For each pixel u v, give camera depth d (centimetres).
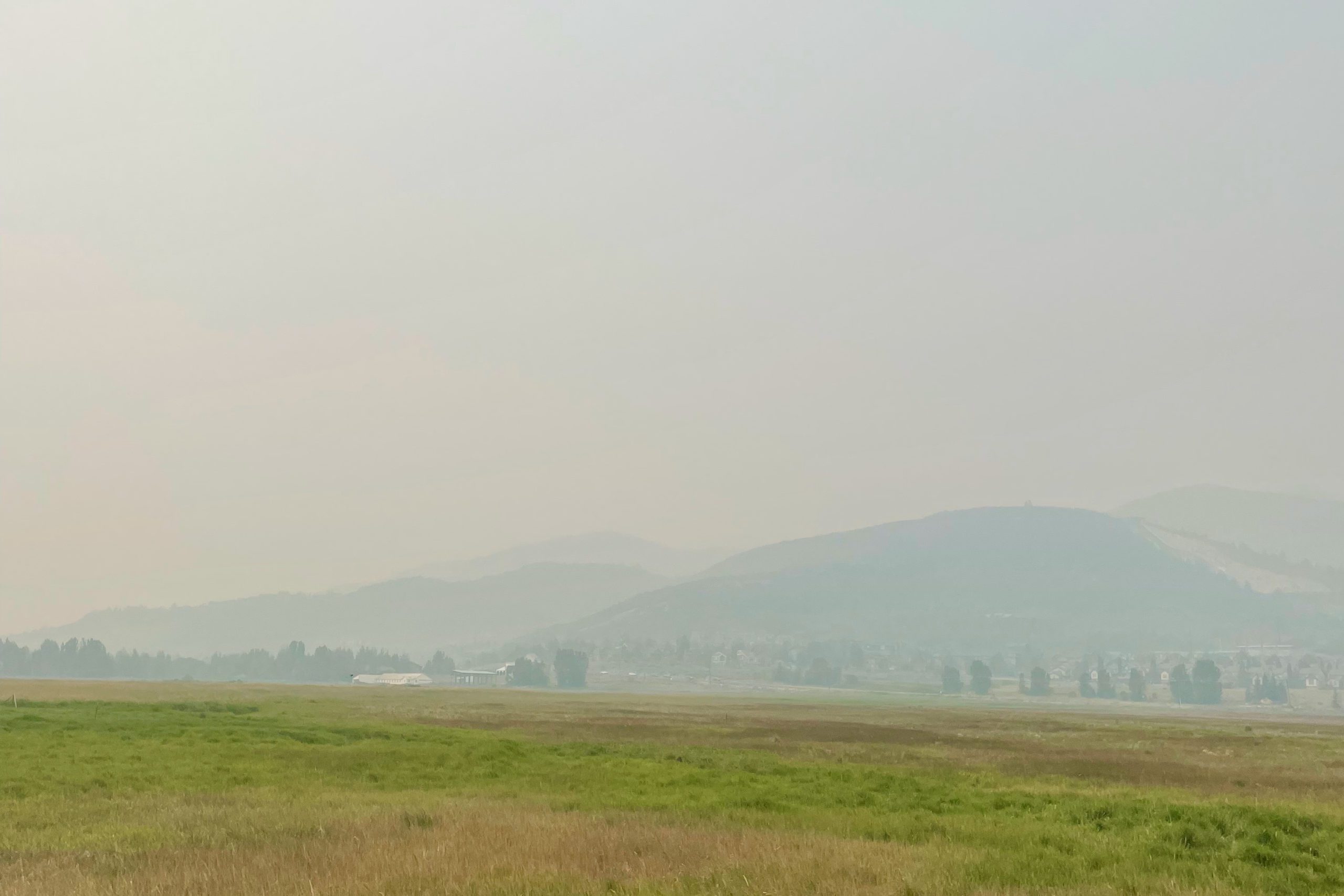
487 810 2645
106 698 9100
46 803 2767
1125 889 1767
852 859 1930
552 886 1670
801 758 4981
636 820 2550
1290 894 1858
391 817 2450
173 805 2738
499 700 14225
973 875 1844
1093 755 5700
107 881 1741
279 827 2317
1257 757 5966
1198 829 2395
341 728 5228
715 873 1784
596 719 8469
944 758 5234
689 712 11775
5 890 1675
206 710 6544
